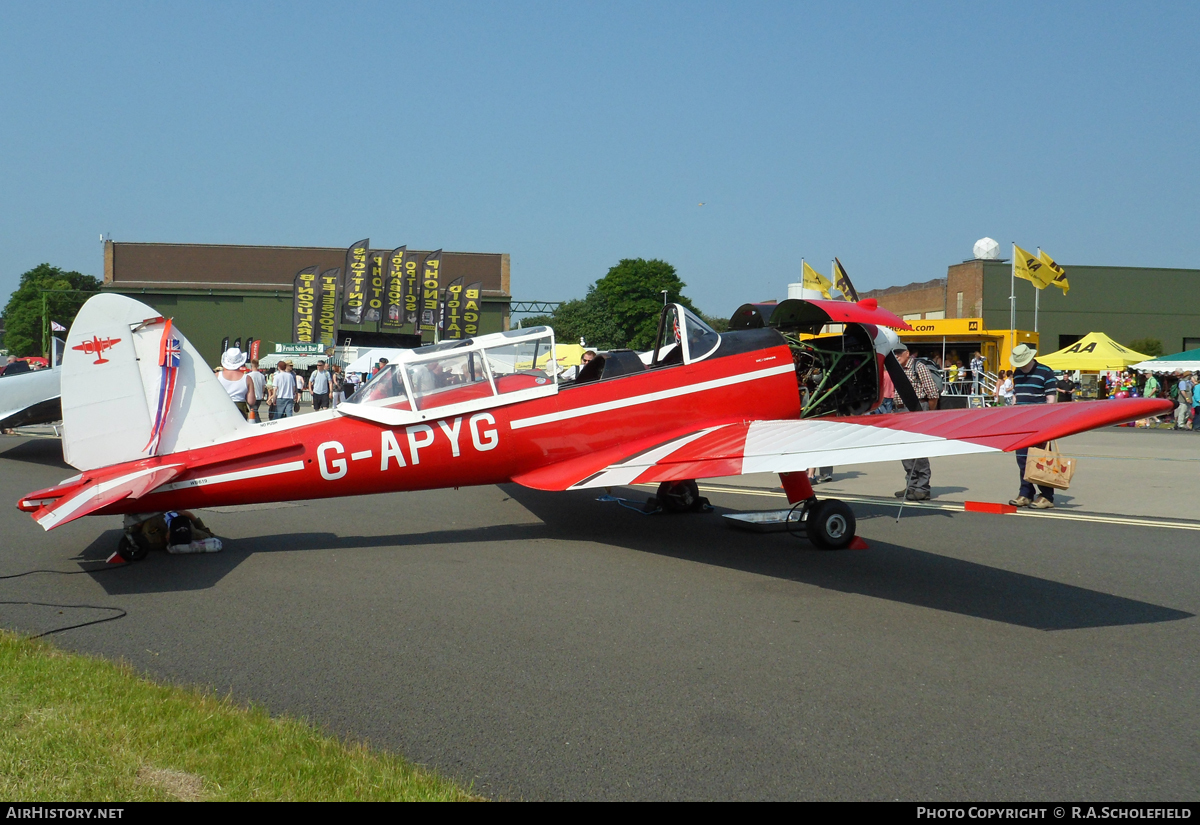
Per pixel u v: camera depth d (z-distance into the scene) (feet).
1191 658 13.51
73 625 15.28
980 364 82.33
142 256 181.47
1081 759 9.98
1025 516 26.66
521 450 22.57
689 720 11.10
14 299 254.06
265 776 9.18
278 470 20.57
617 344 192.34
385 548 22.21
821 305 26.35
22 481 35.32
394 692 12.10
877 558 20.88
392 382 21.44
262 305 182.70
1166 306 146.00
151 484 18.80
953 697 11.89
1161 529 24.18
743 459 19.20
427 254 188.24
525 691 12.13
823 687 12.27
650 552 21.68
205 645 14.21
